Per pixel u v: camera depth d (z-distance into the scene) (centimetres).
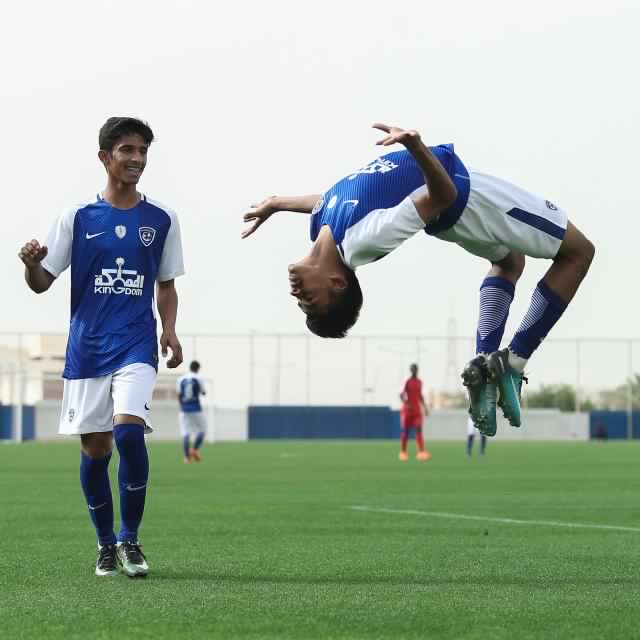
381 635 889
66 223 1282
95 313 1279
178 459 4966
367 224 1048
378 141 1007
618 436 9500
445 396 9688
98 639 879
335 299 1084
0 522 1925
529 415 9606
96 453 1280
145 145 1287
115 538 1293
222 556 1441
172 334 1336
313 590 1130
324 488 2956
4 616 979
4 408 8438
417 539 1661
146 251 1292
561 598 1071
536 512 2195
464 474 3697
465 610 1001
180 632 905
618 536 1712
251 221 1246
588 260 1120
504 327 1179
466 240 1098
